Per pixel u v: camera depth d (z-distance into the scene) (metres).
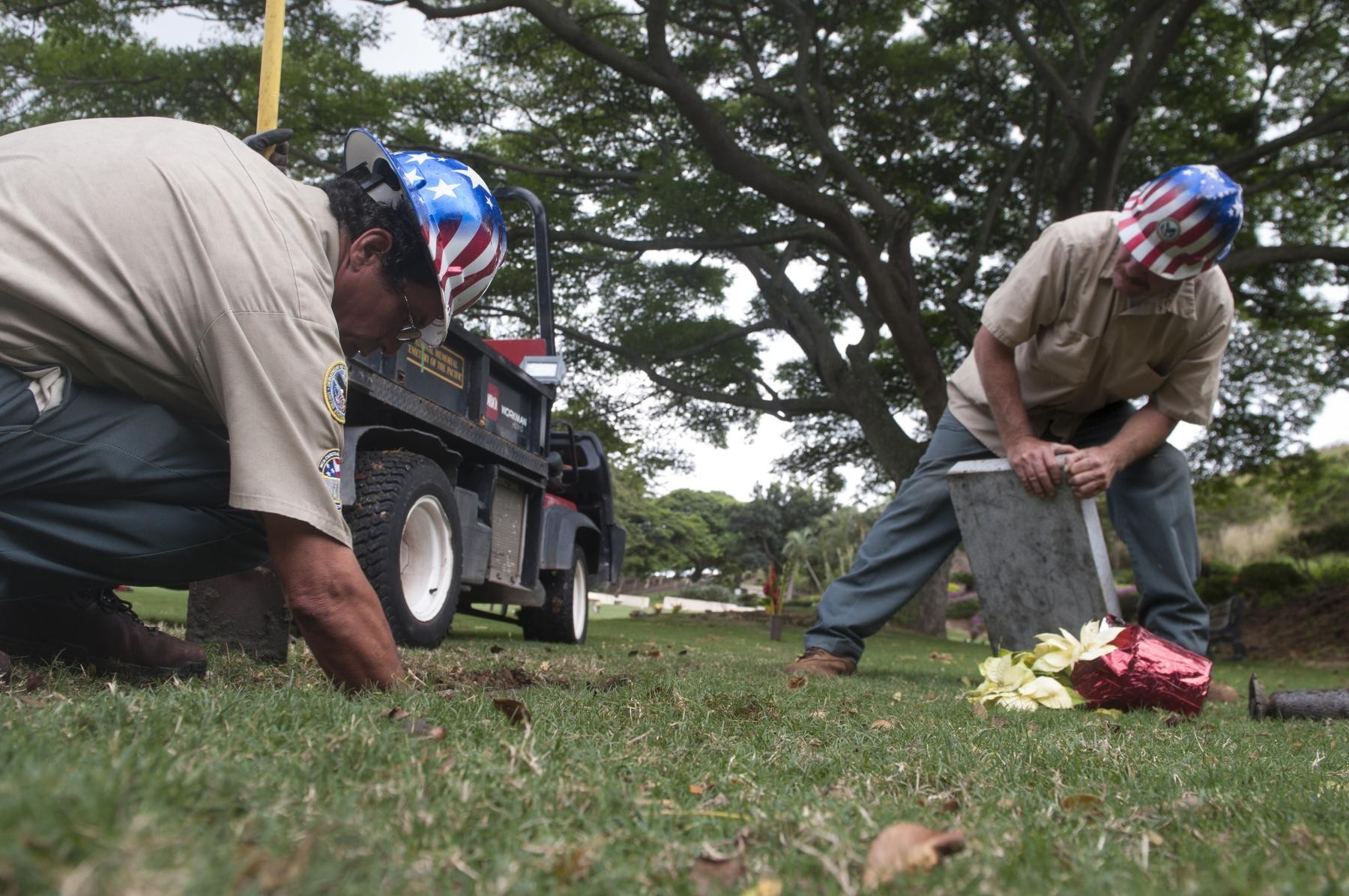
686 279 17.80
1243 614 16.81
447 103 16.75
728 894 0.91
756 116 17.14
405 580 5.05
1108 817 1.38
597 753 1.54
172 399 2.00
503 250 2.37
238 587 3.25
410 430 5.06
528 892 0.85
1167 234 4.01
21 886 0.66
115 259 1.87
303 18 13.93
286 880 0.76
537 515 7.16
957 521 5.11
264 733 1.40
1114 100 13.34
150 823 0.79
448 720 1.72
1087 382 4.62
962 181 18.42
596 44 13.00
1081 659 3.72
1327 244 17.89
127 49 13.67
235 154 2.03
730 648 8.65
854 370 17.39
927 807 1.38
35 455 1.90
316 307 1.95
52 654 2.37
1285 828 1.35
